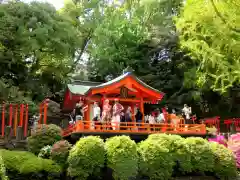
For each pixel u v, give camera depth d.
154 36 26.25
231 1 11.37
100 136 12.02
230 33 11.98
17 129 13.38
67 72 24.30
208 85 21.97
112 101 14.38
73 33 22.97
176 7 26.70
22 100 18.00
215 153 11.91
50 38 20.78
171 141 11.33
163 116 14.73
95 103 13.09
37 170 9.93
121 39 26.47
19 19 19.83
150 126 13.50
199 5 12.46
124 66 26.25
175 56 25.22
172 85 24.91
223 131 22.34
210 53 14.17
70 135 13.12
